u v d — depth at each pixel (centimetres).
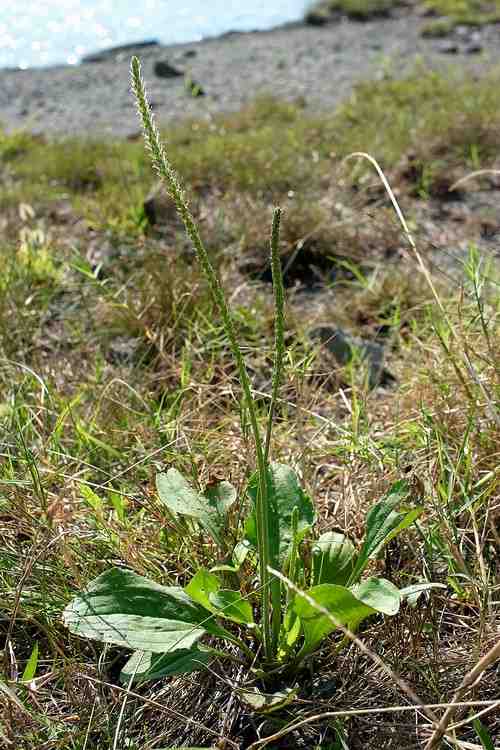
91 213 491
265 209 464
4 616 209
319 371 329
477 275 297
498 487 236
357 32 1163
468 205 513
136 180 550
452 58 977
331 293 397
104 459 263
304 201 475
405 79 830
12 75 1056
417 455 255
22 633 214
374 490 235
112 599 186
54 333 367
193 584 181
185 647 176
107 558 227
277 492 206
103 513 234
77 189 593
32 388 303
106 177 594
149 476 247
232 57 1070
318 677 198
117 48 1162
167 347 346
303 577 202
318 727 188
